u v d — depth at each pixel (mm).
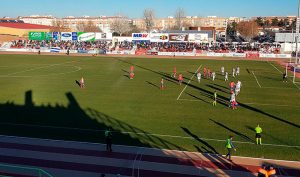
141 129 29844
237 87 44719
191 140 27047
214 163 22641
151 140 27047
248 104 39094
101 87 49281
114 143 26375
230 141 23234
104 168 22000
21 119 32906
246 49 101625
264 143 26391
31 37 106812
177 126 30734
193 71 66062
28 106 38000
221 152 24531
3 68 69312
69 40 109875
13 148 25422
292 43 91500
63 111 35938
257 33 174500
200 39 102125
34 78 57125
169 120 32625
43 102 39906
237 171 21406
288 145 25969
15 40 123688
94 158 23562
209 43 110562
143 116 34000
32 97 42500
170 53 97875
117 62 81250
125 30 179500
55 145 26047
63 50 103875
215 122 31984
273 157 23625
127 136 28000
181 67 72125
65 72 64312
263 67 72812
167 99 41531
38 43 114875
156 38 103562
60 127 30453
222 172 21281
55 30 153000
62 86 49938
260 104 39125
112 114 34750
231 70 67438
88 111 35938
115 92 45750
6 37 132875
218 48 103375
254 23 170500
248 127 30469
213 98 42156
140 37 104500
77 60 84875
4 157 23766
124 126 30766
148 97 42625
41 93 44906
